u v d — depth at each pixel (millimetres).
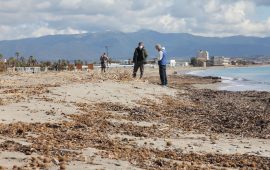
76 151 13102
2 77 39625
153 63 139125
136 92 31094
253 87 53250
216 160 13914
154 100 29219
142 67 41906
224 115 24750
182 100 31641
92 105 23969
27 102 22203
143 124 20031
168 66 165250
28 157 11898
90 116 20438
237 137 18484
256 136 18859
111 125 18797
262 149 16031
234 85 56594
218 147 15992
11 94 24953
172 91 36156
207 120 22844
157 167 12227
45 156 12102
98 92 28266
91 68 77625
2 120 17406
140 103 27125
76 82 34344
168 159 13461
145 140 16203
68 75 44500
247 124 21812
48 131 16172
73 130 16859
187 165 12711
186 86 50844
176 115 24125
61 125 17453
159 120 21781
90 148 13750
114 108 23938
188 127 20422
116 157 12844
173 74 95250
